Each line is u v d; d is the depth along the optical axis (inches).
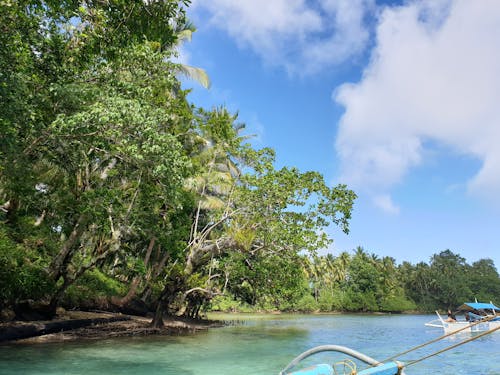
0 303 581.9
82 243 869.2
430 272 3909.9
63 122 399.9
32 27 391.2
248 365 468.1
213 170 1021.2
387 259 3981.3
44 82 429.4
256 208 767.7
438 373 465.1
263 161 769.6
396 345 788.0
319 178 732.7
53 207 722.8
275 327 1283.2
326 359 520.7
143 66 503.8
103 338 672.4
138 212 700.7
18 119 387.5
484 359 578.6
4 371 373.1
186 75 1031.6
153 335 780.6
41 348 518.9
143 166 486.9
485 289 3873.0
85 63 462.6
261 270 911.0
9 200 757.3
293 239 726.5
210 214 1019.3
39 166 653.3
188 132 868.6
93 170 711.7
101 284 974.4
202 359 506.0
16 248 657.0
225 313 2743.6
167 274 865.5
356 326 1465.3
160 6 413.1
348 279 3508.9
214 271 1170.6
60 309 827.4
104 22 405.1
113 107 414.0
